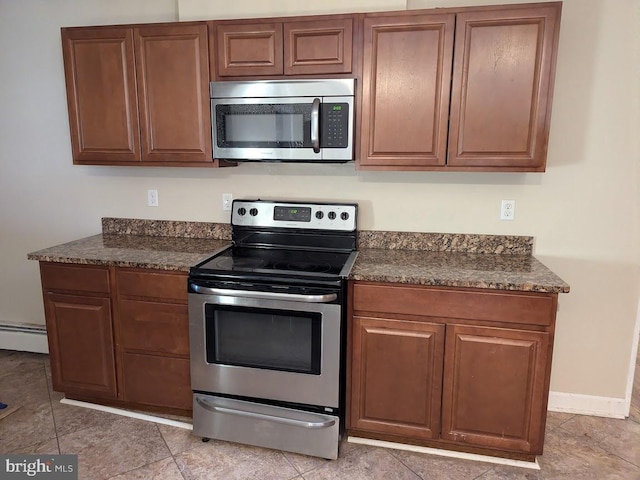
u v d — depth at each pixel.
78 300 2.36
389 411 2.13
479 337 1.96
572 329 2.45
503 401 2.00
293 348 2.08
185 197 2.78
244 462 2.11
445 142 2.12
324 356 2.04
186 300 2.22
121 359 2.38
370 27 2.08
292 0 2.35
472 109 2.06
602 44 2.18
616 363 2.44
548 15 1.93
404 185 2.48
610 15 2.15
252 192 2.68
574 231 2.36
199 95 2.30
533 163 2.06
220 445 2.23
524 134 2.04
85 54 2.39
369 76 2.12
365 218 2.56
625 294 2.37
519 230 2.41
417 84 2.09
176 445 2.23
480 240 2.44
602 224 2.33
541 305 1.88
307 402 2.11
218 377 2.19
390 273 2.03
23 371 2.93
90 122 2.46
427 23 2.03
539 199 2.37
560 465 2.09
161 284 2.23
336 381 2.05
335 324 2.00
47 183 2.98
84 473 2.03
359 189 2.54
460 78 2.05
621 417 2.46
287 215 2.54
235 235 2.62
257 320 2.09
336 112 2.16
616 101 2.21
